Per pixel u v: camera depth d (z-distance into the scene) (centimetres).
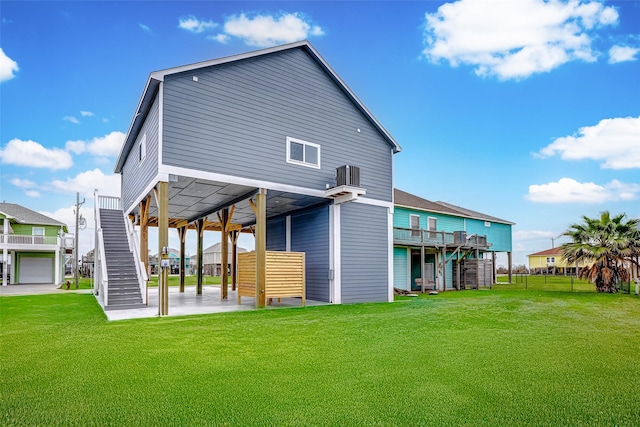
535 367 493
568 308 1133
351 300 1308
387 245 1430
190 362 506
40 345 600
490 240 2806
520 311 1053
